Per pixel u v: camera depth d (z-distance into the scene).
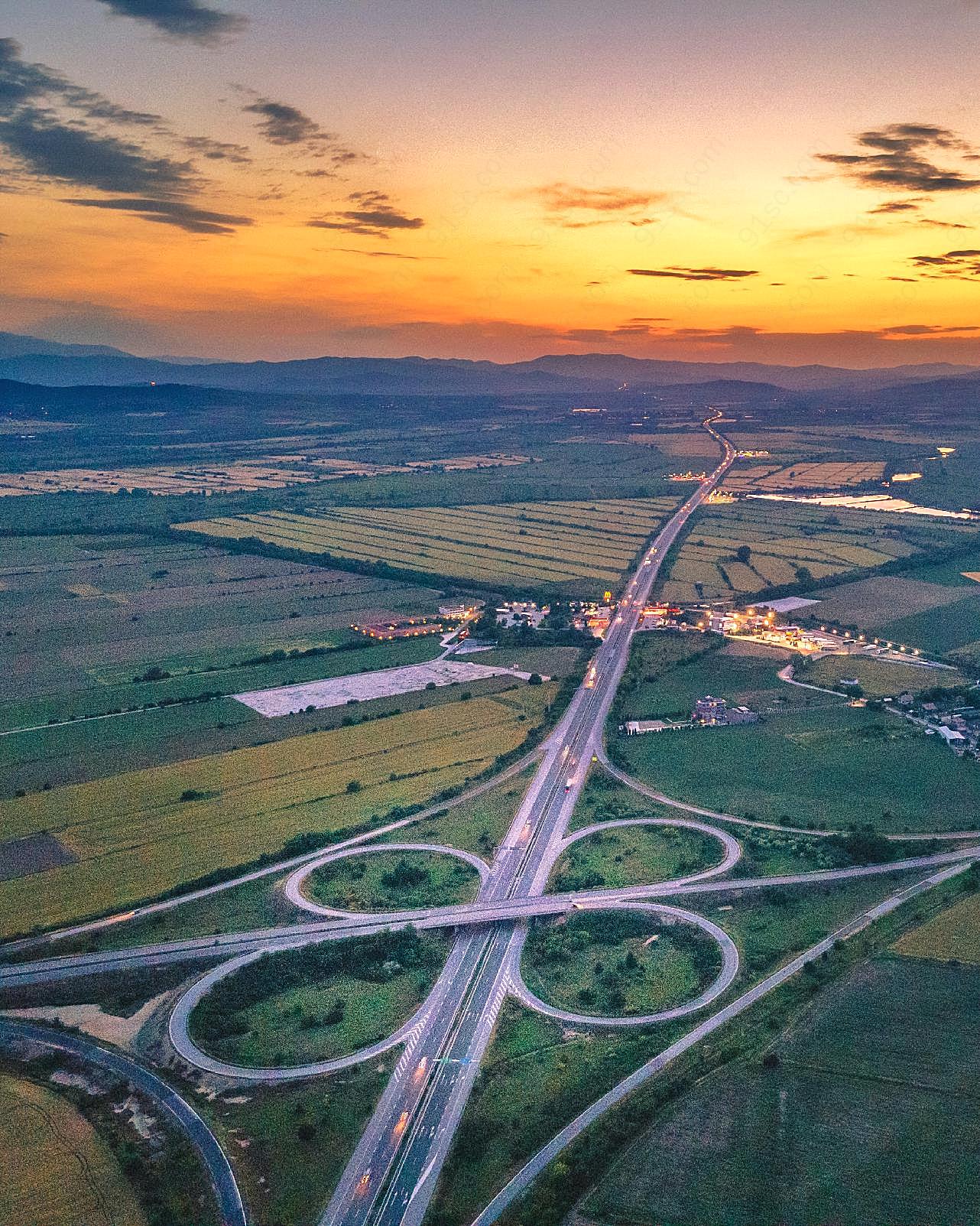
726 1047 148.50
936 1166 124.75
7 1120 137.62
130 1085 144.25
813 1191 121.94
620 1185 124.19
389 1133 135.50
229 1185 126.56
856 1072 141.25
